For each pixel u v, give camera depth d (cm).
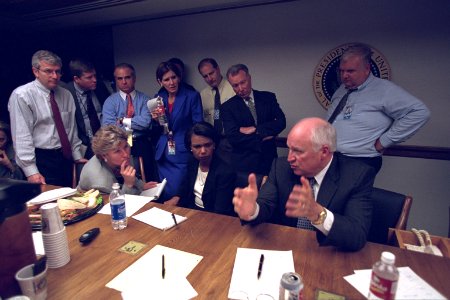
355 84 213
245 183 175
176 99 264
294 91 333
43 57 222
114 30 416
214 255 115
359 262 108
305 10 313
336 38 306
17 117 225
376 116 210
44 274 90
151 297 93
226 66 361
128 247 122
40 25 412
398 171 303
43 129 240
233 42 352
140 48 406
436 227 297
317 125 127
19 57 462
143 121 261
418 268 104
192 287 97
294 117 339
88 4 318
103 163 185
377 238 147
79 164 263
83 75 278
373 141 214
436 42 273
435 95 281
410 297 90
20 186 91
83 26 422
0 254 88
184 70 383
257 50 342
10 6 322
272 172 158
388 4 282
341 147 222
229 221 142
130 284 99
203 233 132
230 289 95
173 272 105
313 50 317
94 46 435
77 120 285
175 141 265
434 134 286
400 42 284
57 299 93
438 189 291
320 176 139
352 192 132
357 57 205
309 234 128
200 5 323
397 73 290
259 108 263
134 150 270
